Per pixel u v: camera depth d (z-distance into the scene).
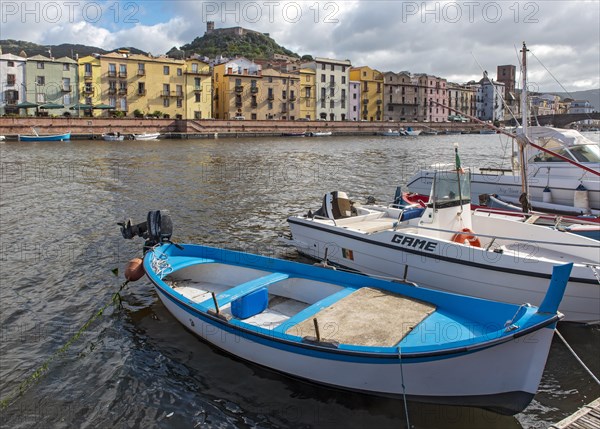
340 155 47.41
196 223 18.25
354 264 11.95
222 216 19.45
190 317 9.05
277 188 26.36
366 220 13.28
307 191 25.47
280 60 114.25
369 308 8.02
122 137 67.62
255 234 16.80
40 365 8.55
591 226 11.79
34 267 13.24
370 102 108.31
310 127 90.06
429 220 10.94
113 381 8.07
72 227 17.59
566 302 9.31
